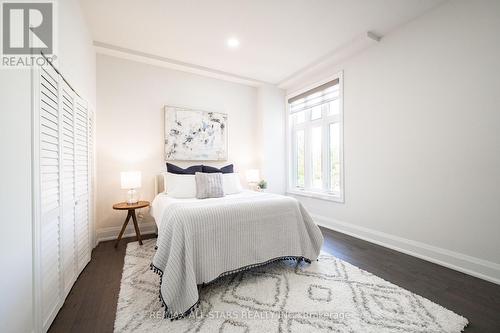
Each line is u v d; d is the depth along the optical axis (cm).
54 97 147
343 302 161
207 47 299
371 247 271
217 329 135
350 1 218
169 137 345
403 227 257
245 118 420
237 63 346
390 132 269
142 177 329
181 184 292
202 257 170
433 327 136
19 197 105
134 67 325
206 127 376
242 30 263
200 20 244
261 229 200
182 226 167
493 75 192
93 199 268
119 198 313
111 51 297
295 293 172
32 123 117
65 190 167
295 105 425
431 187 233
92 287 182
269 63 348
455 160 215
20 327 105
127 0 212
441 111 224
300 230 223
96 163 298
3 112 94
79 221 204
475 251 202
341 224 331
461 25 210
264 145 420
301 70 371
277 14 236
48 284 135
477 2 200
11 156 99
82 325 139
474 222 203
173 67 348
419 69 241
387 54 271
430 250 232
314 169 400
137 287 182
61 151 156
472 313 150
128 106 321
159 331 133
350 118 316
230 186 319
